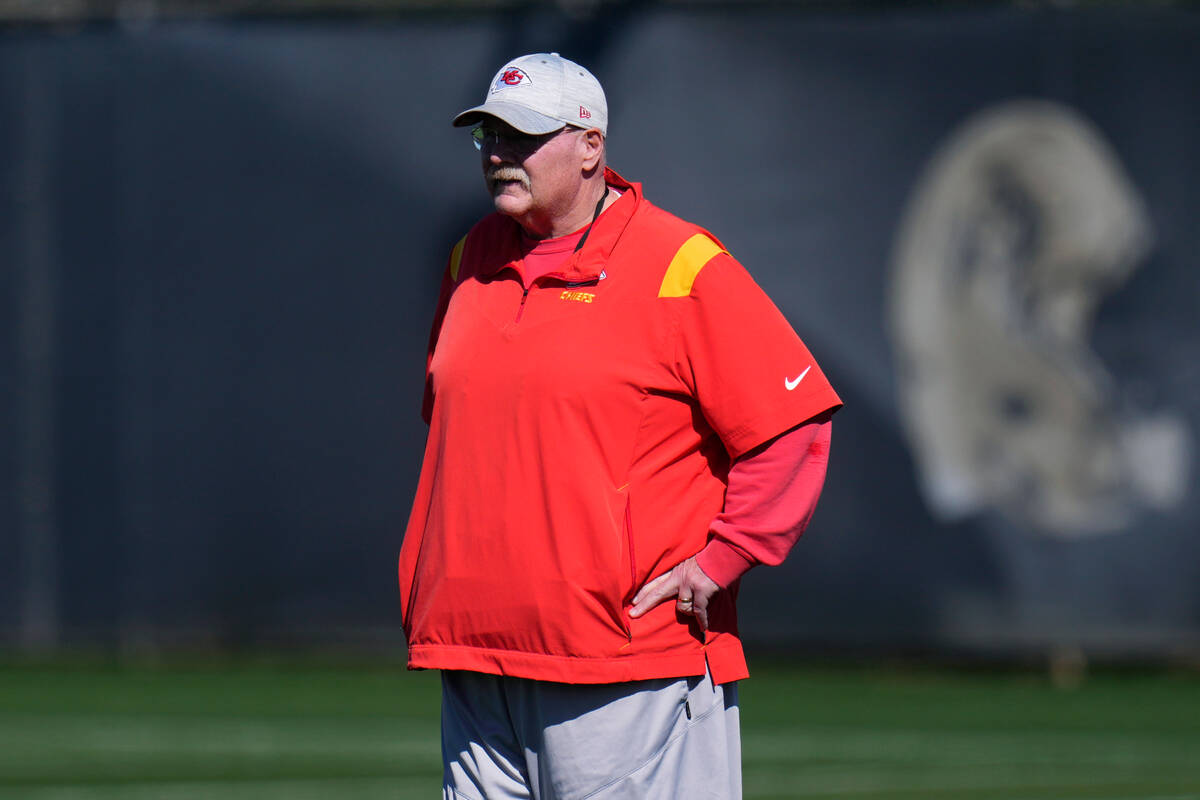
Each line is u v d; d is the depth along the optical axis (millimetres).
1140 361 29734
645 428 10086
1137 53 29828
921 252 29859
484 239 10969
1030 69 29859
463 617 10227
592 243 10273
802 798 20484
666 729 10141
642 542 10023
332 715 26453
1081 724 26141
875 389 29844
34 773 21891
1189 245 29781
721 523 10109
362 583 30281
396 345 30250
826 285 29891
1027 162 29859
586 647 9914
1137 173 29844
